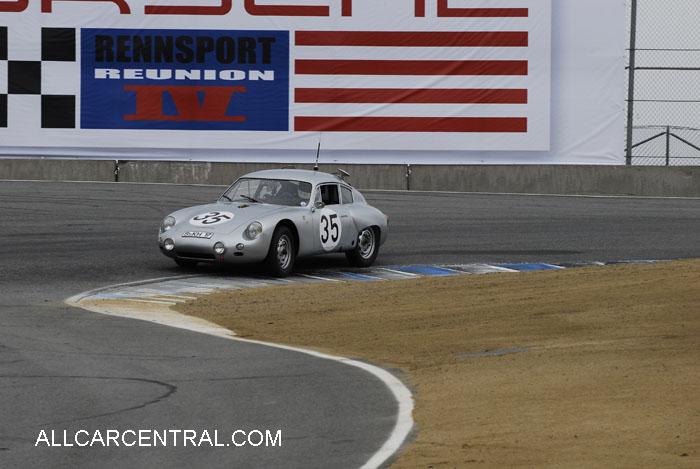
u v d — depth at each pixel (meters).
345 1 100.06
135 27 99.50
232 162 98.94
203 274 53.41
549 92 100.31
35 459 22.17
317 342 36.47
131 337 36.06
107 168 98.25
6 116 99.00
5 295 45.12
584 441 23.36
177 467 21.86
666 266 51.47
